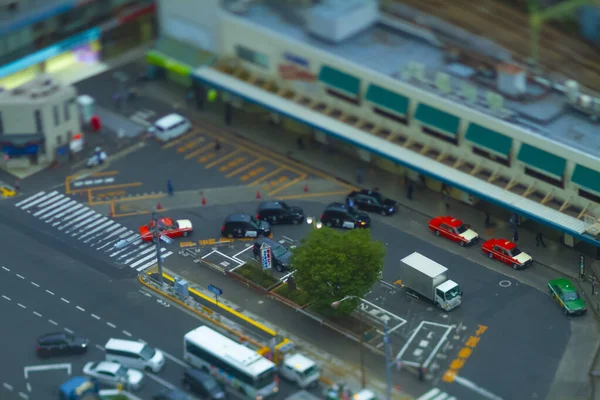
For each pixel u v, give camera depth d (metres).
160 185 159.75
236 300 137.25
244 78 174.25
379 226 150.88
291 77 169.00
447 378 125.06
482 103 152.50
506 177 151.00
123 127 172.75
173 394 119.62
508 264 142.88
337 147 167.00
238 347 124.12
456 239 146.62
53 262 144.38
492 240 144.62
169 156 165.88
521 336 131.25
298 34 169.12
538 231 148.88
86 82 184.00
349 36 167.75
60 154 165.25
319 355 128.62
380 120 161.38
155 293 138.62
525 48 194.12
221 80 172.88
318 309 134.75
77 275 142.00
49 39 181.00
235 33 173.25
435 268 135.38
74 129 166.25
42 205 155.75
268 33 168.75
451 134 153.00
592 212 143.75
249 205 155.38
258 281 139.25
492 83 157.38
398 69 161.00
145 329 132.75
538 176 147.25
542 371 126.06
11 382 125.00
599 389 123.56
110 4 188.12
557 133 146.62
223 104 178.25
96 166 163.75
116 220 152.50
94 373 124.12
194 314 135.25
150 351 126.38
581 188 142.75
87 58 189.75
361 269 130.25
